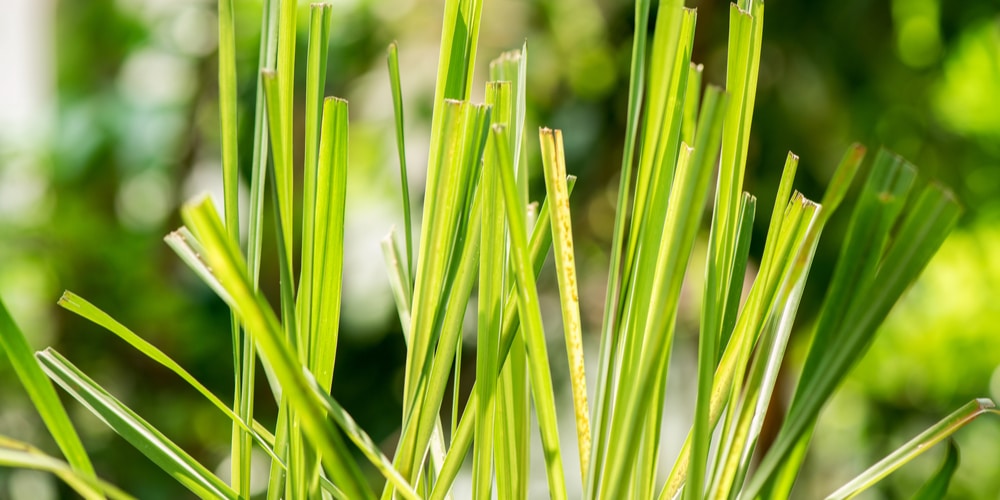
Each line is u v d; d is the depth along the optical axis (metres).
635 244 1.65
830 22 5.96
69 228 6.88
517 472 1.72
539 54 6.17
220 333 6.94
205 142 7.70
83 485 1.62
